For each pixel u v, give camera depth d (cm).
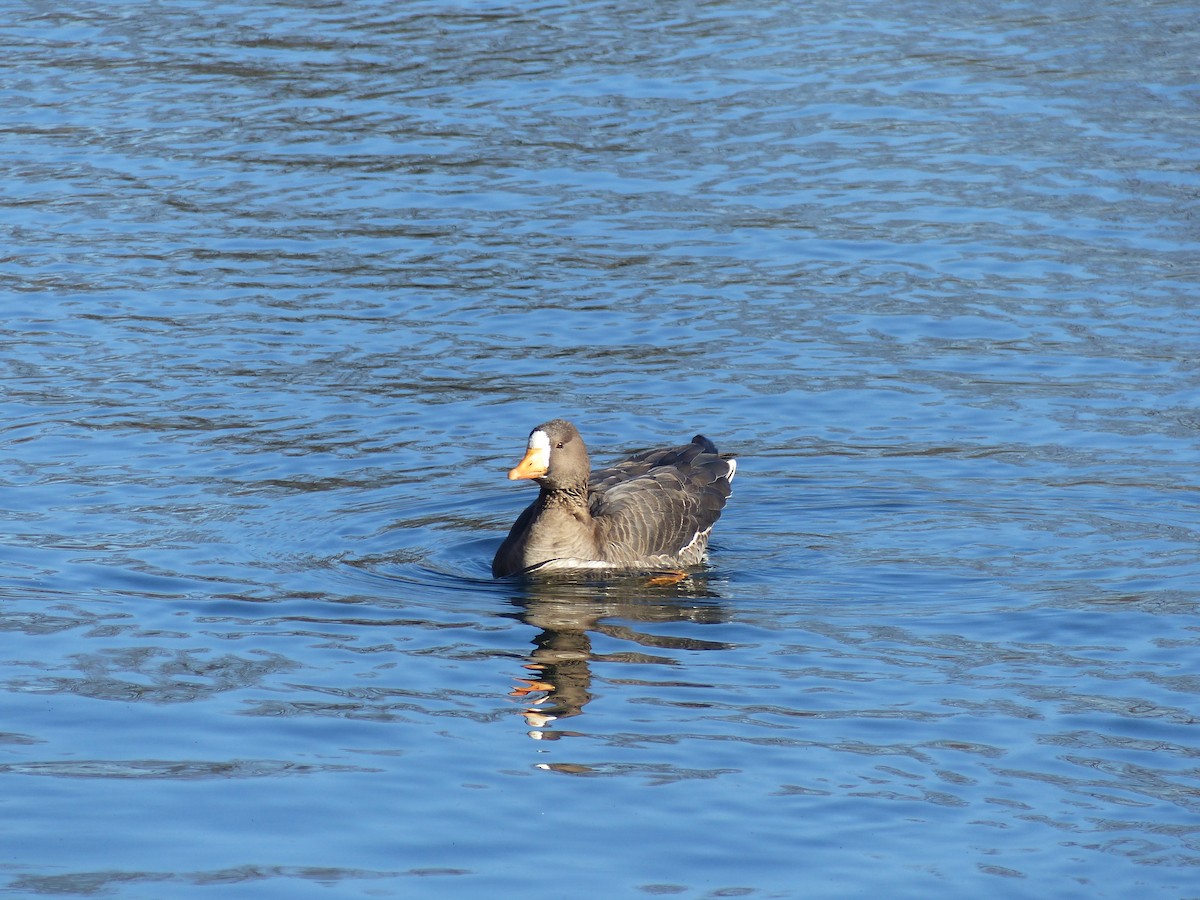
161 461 1650
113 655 1209
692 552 1484
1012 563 1439
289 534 1494
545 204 2467
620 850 929
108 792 990
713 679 1190
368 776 1019
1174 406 1792
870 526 1541
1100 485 1605
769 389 1862
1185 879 896
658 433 1748
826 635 1283
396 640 1265
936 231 2344
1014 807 981
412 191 2525
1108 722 1102
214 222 2406
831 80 3030
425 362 1930
